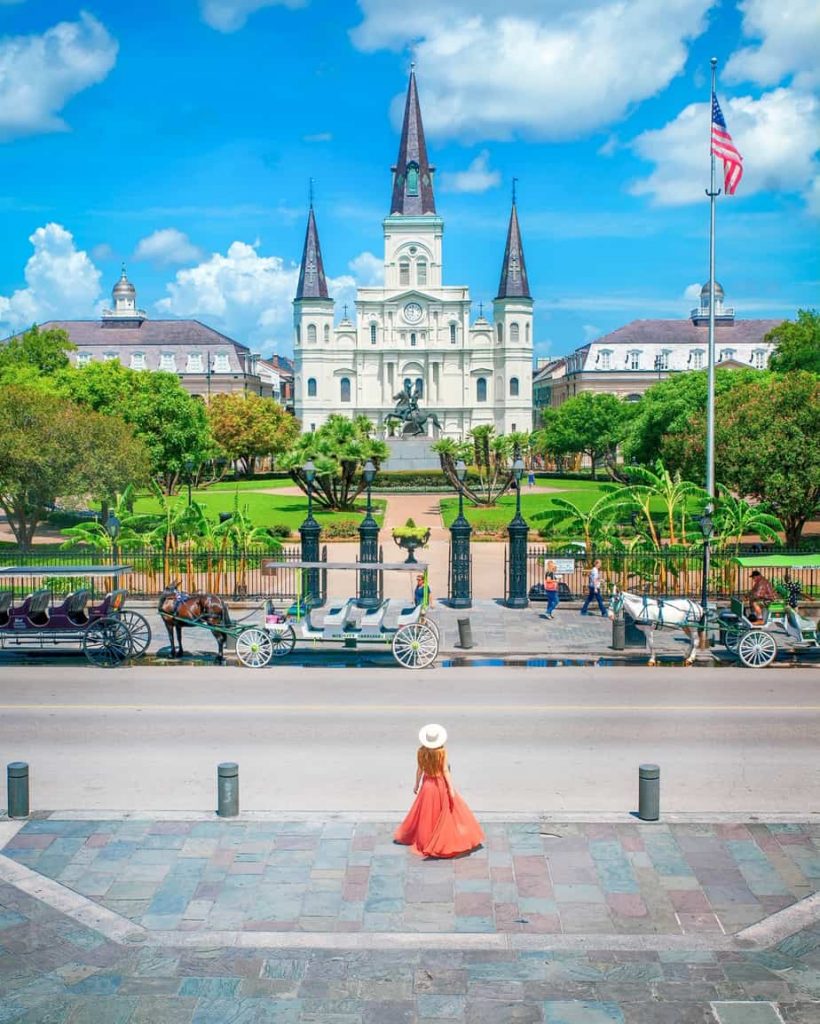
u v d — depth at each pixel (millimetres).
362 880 11930
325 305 136125
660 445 68625
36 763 16422
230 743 17531
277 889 11719
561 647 26156
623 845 12891
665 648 26203
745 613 24969
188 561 33750
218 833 13219
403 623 24109
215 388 141625
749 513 35469
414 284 137875
